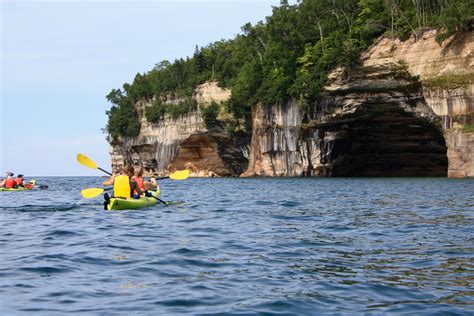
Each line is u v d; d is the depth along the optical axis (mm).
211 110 98250
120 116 122438
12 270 8312
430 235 12234
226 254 9789
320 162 79562
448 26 60906
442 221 15117
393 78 67188
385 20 72250
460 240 11430
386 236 12141
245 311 6141
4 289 7109
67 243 11125
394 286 7312
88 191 19031
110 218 16188
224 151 102938
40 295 6816
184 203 22719
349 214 17656
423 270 8320
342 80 71750
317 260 9203
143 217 16547
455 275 7953
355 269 8461
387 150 82562
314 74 75500
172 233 12734
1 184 41438
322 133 78500
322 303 6496
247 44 103000
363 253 9914
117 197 19266
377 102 70250
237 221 15492
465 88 60750
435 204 21781
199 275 8023
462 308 6234
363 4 76312
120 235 12305
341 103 73188
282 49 84938
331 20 82062
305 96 76875
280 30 86812
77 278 7785
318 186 44938
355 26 76938
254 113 90375
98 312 6090
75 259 9219
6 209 19781
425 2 71062
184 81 111938
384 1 74312
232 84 98250
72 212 18406
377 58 68438
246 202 24328
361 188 39438
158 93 114750
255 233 12742
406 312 6109
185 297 6738
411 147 80750
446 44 62812
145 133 116688
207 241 11406
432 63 63688
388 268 8508
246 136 96625
